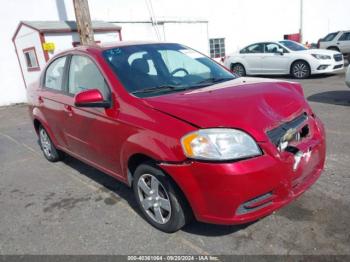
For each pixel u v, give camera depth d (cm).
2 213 354
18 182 438
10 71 1114
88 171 452
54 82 428
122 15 1241
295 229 274
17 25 1094
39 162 511
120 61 331
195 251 262
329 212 293
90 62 345
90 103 297
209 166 227
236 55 1319
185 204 262
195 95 282
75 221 323
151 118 261
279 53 1177
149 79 320
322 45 1611
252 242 264
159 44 383
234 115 242
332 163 393
